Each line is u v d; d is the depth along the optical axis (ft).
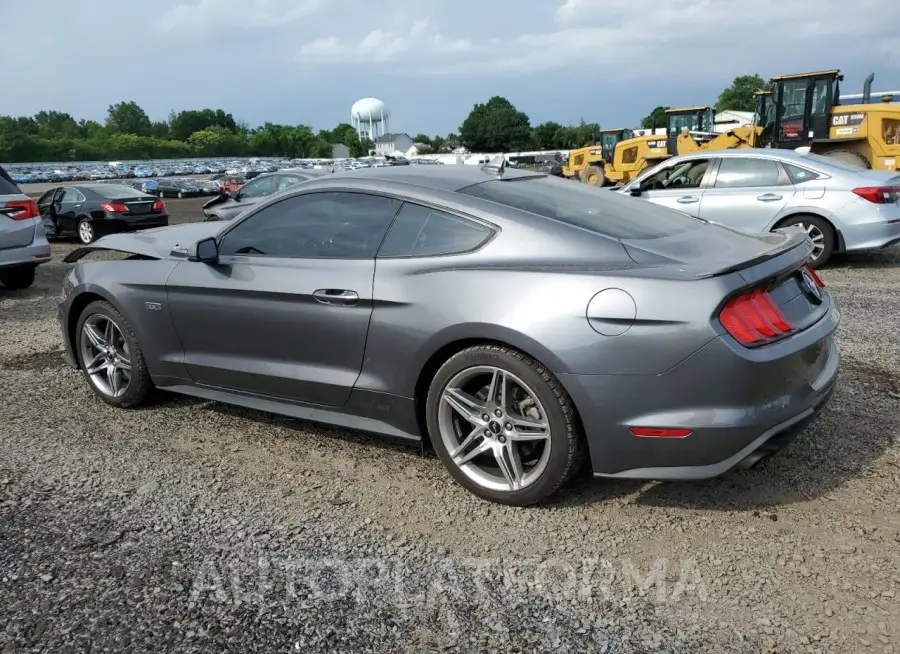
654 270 9.09
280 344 11.84
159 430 13.51
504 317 9.40
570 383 9.08
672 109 78.07
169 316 13.24
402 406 10.75
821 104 53.26
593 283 9.10
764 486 10.45
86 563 9.10
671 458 8.95
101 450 12.65
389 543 9.40
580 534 9.43
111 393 14.75
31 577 8.82
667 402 8.79
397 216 11.01
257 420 13.92
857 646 7.18
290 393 11.98
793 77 53.93
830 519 9.51
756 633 7.43
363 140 543.39
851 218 26.71
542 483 9.70
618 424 9.00
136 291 13.62
